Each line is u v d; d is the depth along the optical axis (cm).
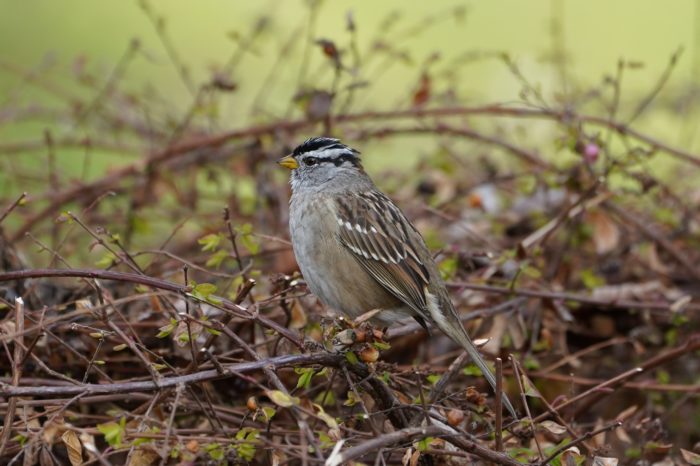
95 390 697
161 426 739
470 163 1314
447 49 2167
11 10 2197
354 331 732
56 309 809
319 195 937
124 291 979
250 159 1216
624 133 1134
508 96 1534
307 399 820
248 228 872
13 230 1241
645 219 1188
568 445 736
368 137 1232
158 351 856
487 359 948
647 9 2375
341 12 2259
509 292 964
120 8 2258
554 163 1195
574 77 1538
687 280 1139
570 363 998
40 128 1684
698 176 1273
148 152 1254
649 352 1072
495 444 748
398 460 820
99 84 1378
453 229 1175
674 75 1788
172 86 1911
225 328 743
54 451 824
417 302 890
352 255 911
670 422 1036
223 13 2284
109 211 1289
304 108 1161
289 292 888
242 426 764
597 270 1134
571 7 2381
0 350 855
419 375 741
